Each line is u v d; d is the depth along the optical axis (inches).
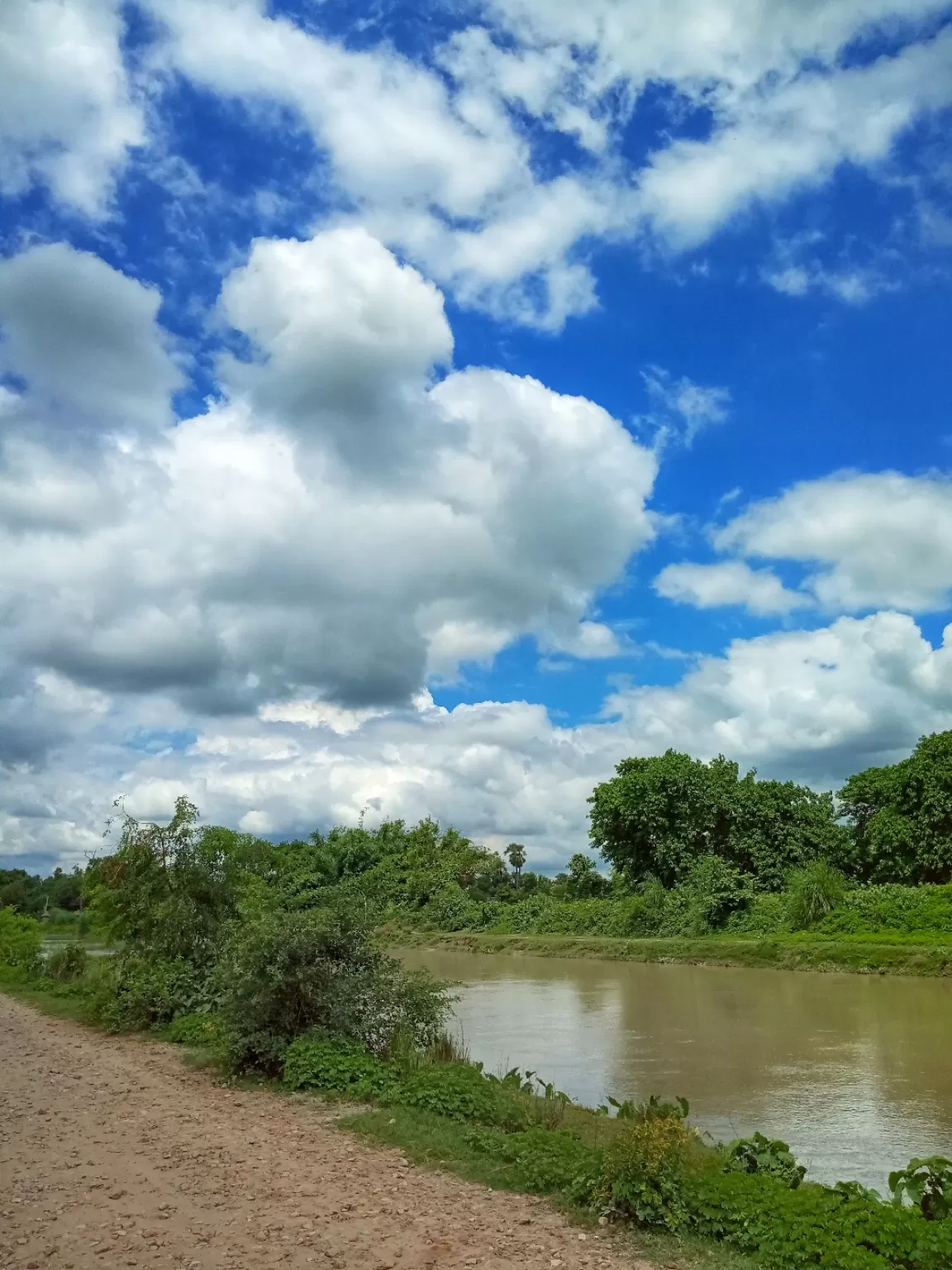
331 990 575.5
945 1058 754.8
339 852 3609.7
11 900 3516.2
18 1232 297.9
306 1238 290.4
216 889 876.6
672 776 2490.2
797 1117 565.3
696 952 1857.8
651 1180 313.1
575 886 3115.2
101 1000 840.9
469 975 1723.7
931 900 1756.9
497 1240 290.5
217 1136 423.2
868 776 2342.5
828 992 1243.2
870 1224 272.2
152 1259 273.3
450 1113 453.4
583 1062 765.9
